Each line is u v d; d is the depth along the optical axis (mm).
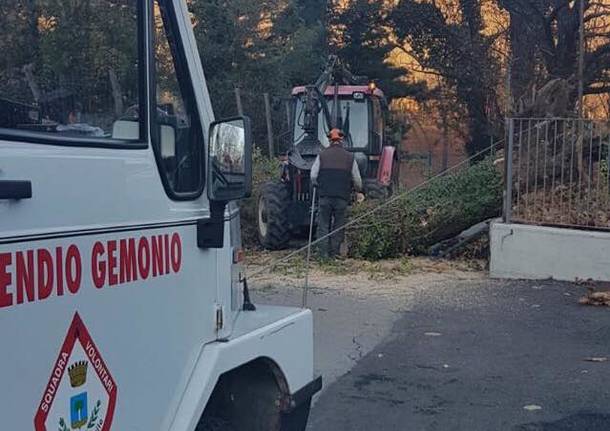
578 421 5926
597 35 26047
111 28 2998
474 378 6898
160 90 3154
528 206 11133
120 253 2832
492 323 8664
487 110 30062
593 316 8930
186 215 3213
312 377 4090
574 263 10578
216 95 26219
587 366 7203
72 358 2609
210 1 27469
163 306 3061
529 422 5906
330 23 34375
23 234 2438
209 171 3316
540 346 7824
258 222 13594
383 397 6434
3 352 2365
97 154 2748
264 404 3846
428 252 12578
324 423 5887
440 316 8969
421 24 31234
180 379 3166
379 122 15289
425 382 6801
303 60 29922
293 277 11016
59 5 2902
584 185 10891
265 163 14945
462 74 29984
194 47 3363
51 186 2545
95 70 2941
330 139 12148
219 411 3779
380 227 11969
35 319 2471
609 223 10719
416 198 12203
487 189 12070
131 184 2898
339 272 11289
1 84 2697
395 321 8773
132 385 2887
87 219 2682
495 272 11000
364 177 14102
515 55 27828
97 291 2717
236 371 3787
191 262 3240
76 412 2625
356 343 7949
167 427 3080
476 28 30312
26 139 2523
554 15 26516
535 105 12039
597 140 10844
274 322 3789
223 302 3479
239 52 27688
